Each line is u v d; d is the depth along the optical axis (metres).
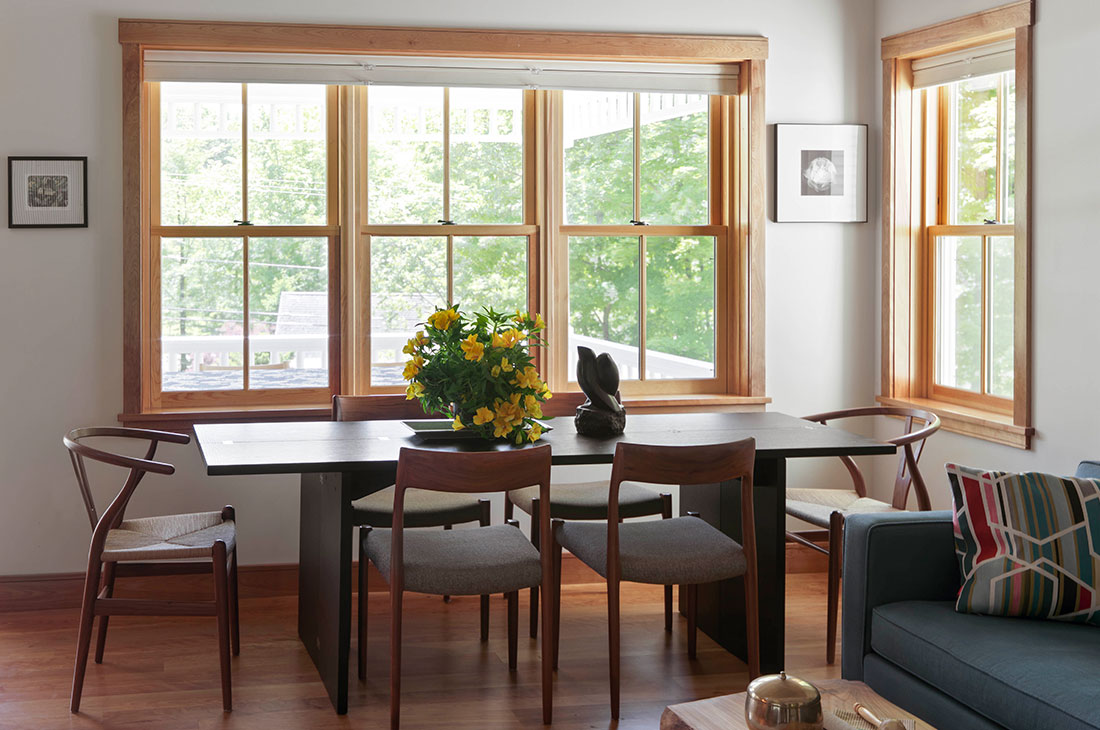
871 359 5.19
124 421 4.45
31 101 4.34
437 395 3.66
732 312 5.13
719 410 4.98
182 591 4.52
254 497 4.62
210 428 3.91
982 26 4.39
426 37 4.63
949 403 4.90
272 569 4.64
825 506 4.11
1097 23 3.82
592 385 3.87
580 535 3.56
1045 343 4.12
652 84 4.94
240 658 3.88
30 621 4.28
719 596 4.02
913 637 2.85
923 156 5.03
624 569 3.30
